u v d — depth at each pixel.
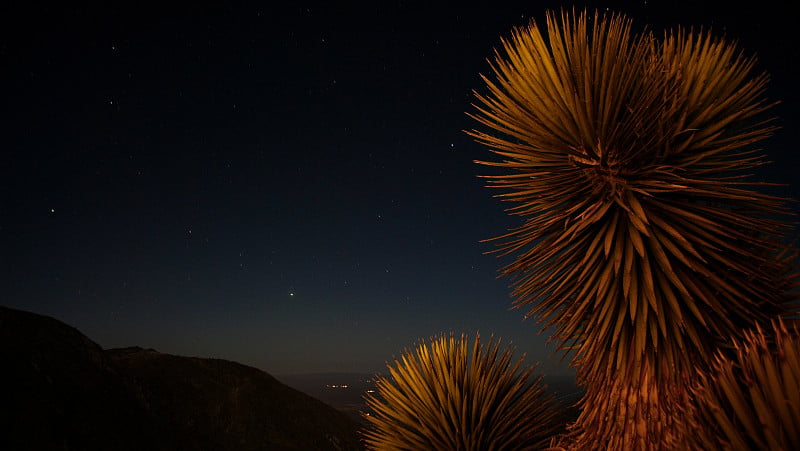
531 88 3.96
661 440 3.18
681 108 3.69
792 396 2.03
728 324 3.41
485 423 5.87
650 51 3.89
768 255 3.61
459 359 6.44
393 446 6.03
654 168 3.66
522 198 3.98
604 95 3.71
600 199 3.72
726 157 3.72
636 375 3.39
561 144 3.93
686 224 3.51
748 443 2.13
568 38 3.89
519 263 3.81
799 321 3.42
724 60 3.75
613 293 3.54
